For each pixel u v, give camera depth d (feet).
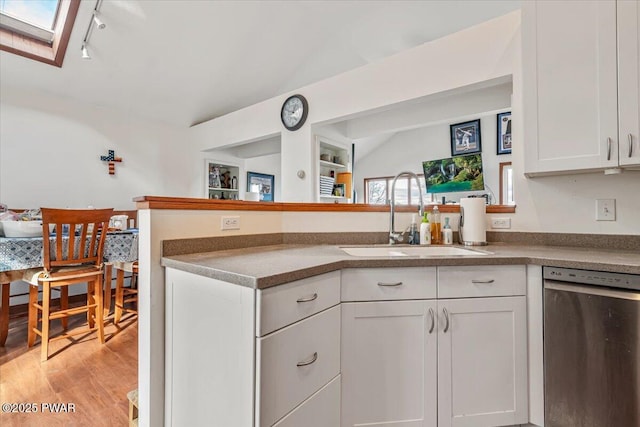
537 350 4.62
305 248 5.55
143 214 4.39
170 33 10.57
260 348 3.08
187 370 3.93
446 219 6.61
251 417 3.11
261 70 13.61
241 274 3.21
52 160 11.41
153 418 4.23
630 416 3.93
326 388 3.94
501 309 4.65
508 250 5.55
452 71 8.04
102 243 7.89
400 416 4.41
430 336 4.49
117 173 13.05
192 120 15.08
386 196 24.63
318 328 3.82
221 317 3.47
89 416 5.16
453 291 4.55
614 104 4.89
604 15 4.97
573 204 6.10
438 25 11.73
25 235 7.36
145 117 13.89
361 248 5.96
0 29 9.41
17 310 10.46
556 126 5.37
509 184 19.27
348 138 13.83
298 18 11.72
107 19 9.52
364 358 4.33
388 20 11.96
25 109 10.85
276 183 18.98
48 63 10.24
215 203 5.06
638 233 5.58
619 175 5.72
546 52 5.46
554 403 4.46
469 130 20.74
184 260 4.10
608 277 4.08
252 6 10.69
